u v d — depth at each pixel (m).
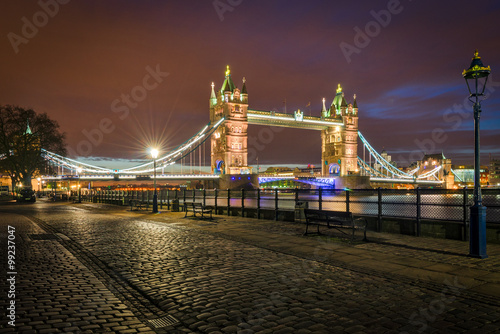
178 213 24.03
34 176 80.56
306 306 5.75
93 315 5.51
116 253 10.23
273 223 17.25
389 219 13.55
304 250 10.23
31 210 31.25
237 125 163.25
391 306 5.71
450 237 11.91
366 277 7.38
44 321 5.25
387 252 9.85
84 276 7.78
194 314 5.49
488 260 8.80
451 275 7.45
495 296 6.12
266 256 9.52
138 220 19.97
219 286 6.85
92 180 107.31
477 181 9.24
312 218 13.18
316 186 154.75
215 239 12.45
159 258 9.46
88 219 21.03
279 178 147.50
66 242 12.34
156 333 4.88
